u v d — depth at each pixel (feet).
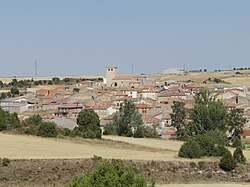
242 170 499.51
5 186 410.11
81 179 176.55
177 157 524.52
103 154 517.96
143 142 646.74
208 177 477.36
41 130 608.60
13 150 503.61
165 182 455.63
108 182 173.06
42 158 468.34
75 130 638.53
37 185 419.54
